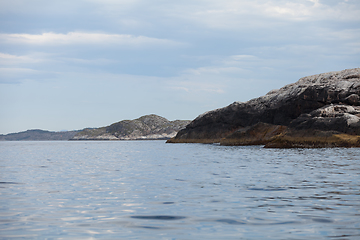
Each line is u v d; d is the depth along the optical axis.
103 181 18.36
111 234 8.36
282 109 75.56
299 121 60.66
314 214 10.12
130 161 35.31
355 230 8.41
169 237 8.09
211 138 96.00
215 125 97.12
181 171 23.67
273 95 83.75
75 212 10.73
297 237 7.93
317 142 53.47
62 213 10.60
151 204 11.89
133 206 11.58
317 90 68.56
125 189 15.36
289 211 10.57
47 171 24.58
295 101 72.44
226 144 75.19
